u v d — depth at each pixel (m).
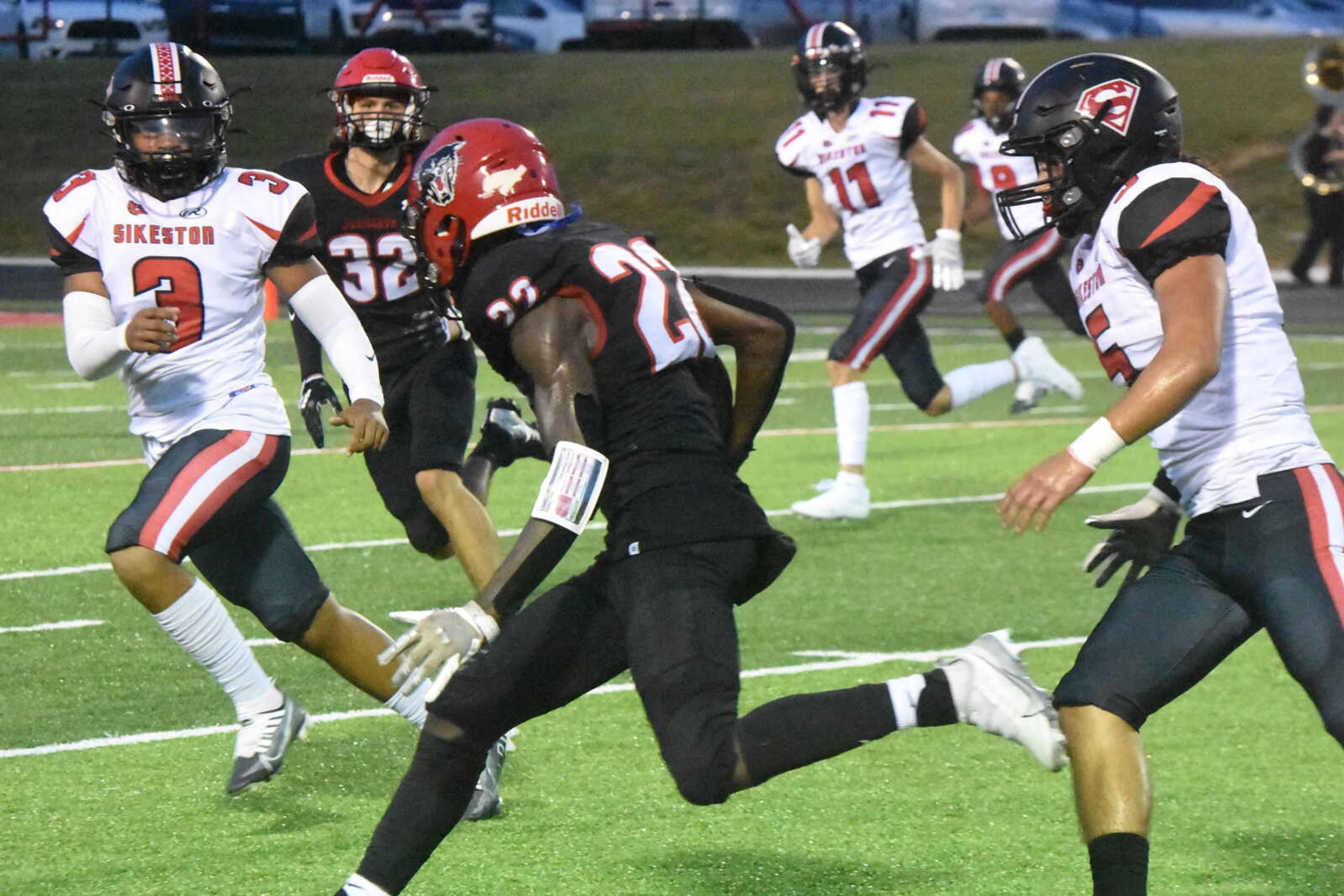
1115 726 10.27
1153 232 10.10
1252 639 19.81
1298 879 12.35
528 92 94.12
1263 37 97.50
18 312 60.12
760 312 11.31
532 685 10.50
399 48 100.56
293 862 12.55
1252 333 10.56
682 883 12.22
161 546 12.90
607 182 86.44
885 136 27.00
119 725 16.08
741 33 102.75
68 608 20.75
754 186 85.69
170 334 12.66
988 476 31.11
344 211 17.30
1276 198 81.75
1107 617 10.70
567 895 11.98
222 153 13.55
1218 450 10.57
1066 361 50.00
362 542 24.83
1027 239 11.19
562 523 9.92
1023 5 101.75
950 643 19.44
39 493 28.39
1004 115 34.50
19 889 11.99
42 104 92.06
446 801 10.51
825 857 12.77
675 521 10.29
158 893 11.95
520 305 10.24
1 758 15.03
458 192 10.65
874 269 27.36
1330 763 15.19
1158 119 10.62
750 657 18.77
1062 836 13.24
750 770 10.11
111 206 13.44
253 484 13.28
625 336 10.43
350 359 13.68
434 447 17.02
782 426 37.81
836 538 25.53
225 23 98.50
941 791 14.36
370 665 13.62
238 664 13.59
